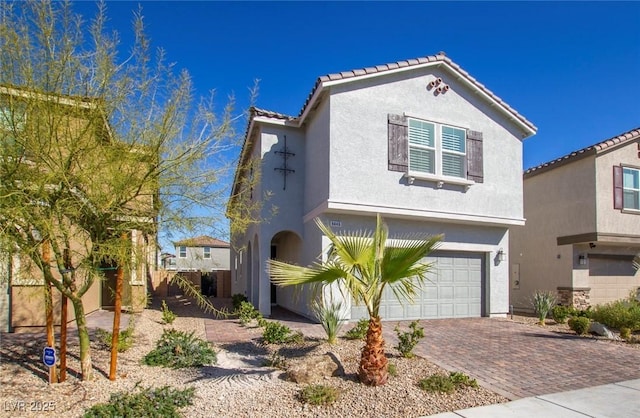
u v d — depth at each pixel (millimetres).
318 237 13609
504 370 8398
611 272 18703
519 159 16078
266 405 6250
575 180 17828
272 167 15617
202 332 11977
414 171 13992
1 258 5852
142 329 11578
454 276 15195
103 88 6160
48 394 6398
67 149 5984
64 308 6926
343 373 7602
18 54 5637
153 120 6688
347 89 13273
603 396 6992
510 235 20969
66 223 6223
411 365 8375
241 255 21578
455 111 14945
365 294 6949
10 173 5617
